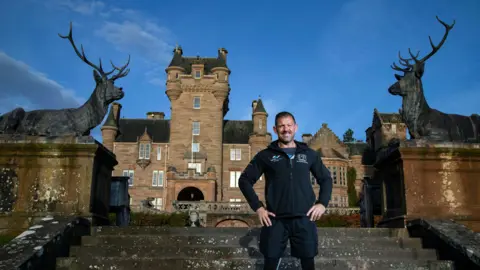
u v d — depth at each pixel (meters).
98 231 8.45
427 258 7.61
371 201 13.50
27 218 8.52
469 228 8.47
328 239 8.08
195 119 60.34
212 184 54.50
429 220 8.34
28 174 8.80
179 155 59.25
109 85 9.77
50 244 6.78
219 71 61.28
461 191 9.12
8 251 6.30
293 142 4.95
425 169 9.19
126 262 6.91
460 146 9.23
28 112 9.62
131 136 63.59
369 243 8.15
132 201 59.41
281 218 4.57
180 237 8.01
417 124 9.77
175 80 60.88
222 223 38.94
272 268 4.52
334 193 57.62
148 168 60.66
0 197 8.68
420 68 9.90
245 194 4.72
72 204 8.62
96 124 9.64
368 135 65.19
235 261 6.95
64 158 8.86
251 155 61.03
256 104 66.75
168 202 53.53
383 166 10.50
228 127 65.25
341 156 59.75
